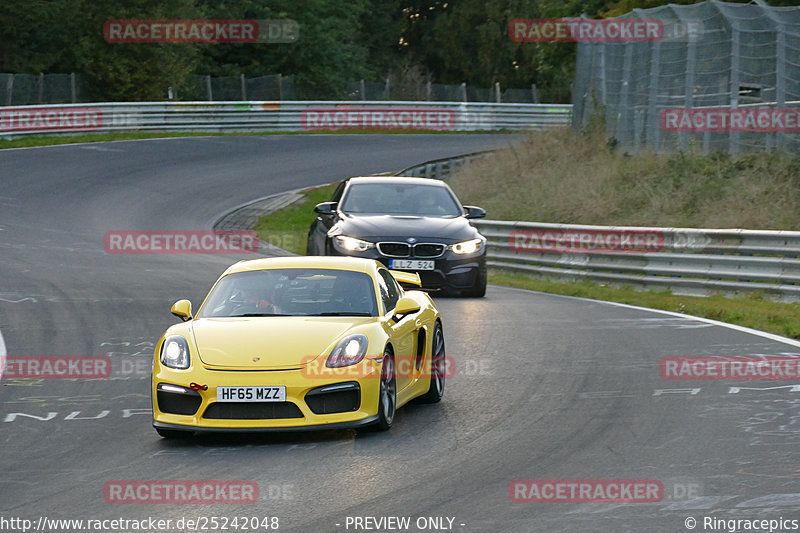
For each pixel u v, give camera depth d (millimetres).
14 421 29547
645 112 104875
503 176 115188
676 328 45375
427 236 54938
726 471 22812
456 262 55156
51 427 28797
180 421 26422
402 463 24078
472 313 50344
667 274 61938
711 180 88188
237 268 32312
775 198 81125
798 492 21109
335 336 27438
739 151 92625
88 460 24953
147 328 46031
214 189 111750
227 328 28219
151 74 179625
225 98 183750
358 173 127750
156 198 104125
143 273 64750
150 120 150000
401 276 38156
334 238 55375
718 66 94938
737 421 27750
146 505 20906
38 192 102562
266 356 26688
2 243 76500
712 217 81062
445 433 27141
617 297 58562
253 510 20453
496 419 28719
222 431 26094
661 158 97875
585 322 47375
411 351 30203
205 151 137500
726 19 94250
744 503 20453
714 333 43781
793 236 55969
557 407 30047
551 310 51750
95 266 67688
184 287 58906
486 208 102625
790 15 90125
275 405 26250
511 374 35219
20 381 35438
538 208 96250
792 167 84625
